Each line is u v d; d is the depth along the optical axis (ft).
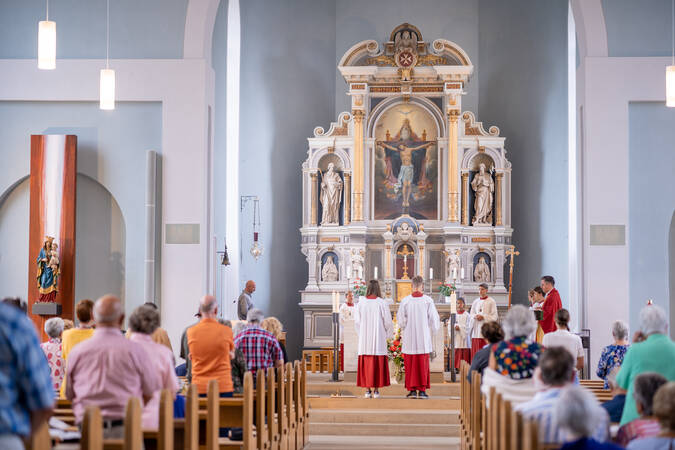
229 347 26.94
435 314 43.27
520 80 68.23
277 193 67.77
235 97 65.21
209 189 44.70
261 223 66.64
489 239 66.95
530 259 66.90
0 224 44.45
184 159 43.16
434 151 68.28
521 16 68.39
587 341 42.22
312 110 70.28
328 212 67.72
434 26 72.59
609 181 43.34
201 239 42.83
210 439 21.27
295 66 69.41
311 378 52.39
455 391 47.03
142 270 43.37
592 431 14.37
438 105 68.18
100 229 43.98
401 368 47.62
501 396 19.56
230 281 62.75
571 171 64.59
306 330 66.49
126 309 43.34
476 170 68.44
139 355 18.71
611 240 43.09
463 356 52.37
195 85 43.39
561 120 65.21
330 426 39.81
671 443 15.12
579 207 45.01
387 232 67.00
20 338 12.72
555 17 65.62
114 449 16.76
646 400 16.81
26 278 44.19
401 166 68.49
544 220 66.08
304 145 69.62
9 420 12.52
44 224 42.09
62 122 44.09
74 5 44.21
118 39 43.98
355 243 67.00
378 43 72.23
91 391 18.29
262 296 66.44
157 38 43.91
